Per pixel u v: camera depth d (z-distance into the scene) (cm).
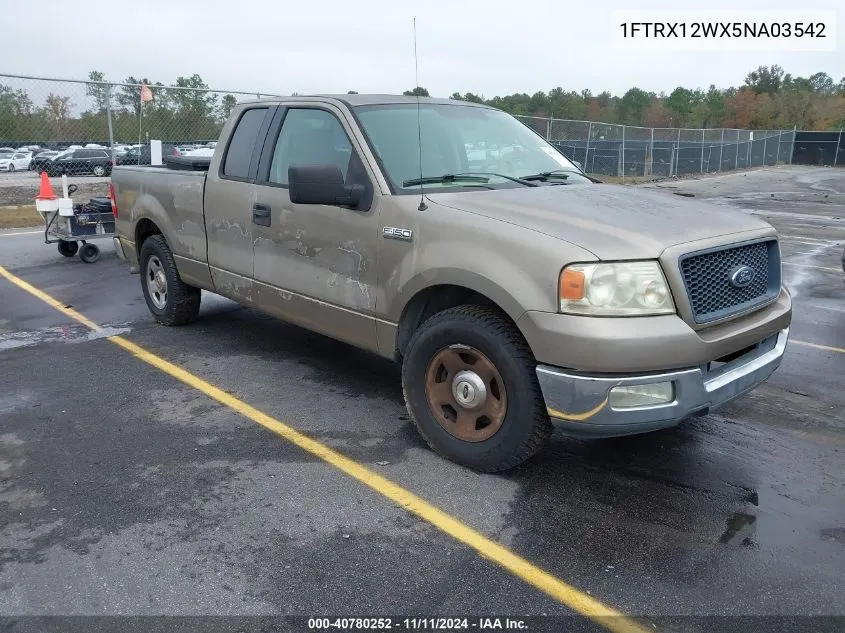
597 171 2677
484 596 279
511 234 342
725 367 352
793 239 1261
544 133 2427
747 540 317
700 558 304
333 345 596
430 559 302
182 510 338
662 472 381
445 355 374
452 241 362
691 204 403
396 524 327
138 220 636
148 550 306
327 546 310
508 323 349
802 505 348
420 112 461
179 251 584
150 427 430
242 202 500
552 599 277
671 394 324
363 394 487
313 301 452
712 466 388
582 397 320
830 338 637
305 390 493
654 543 315
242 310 708
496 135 483
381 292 403
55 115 1416
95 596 276
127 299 757
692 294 330
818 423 447
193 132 1609
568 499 351
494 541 315
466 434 373
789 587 285
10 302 741
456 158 445
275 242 473
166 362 550
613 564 299
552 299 322
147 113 1532
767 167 4256
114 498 348
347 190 402
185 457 391
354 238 414
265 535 318
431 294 390
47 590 279
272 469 378
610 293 316
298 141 468
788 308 388
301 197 388
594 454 401
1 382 504
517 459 359
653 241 326
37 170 1927
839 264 1005
